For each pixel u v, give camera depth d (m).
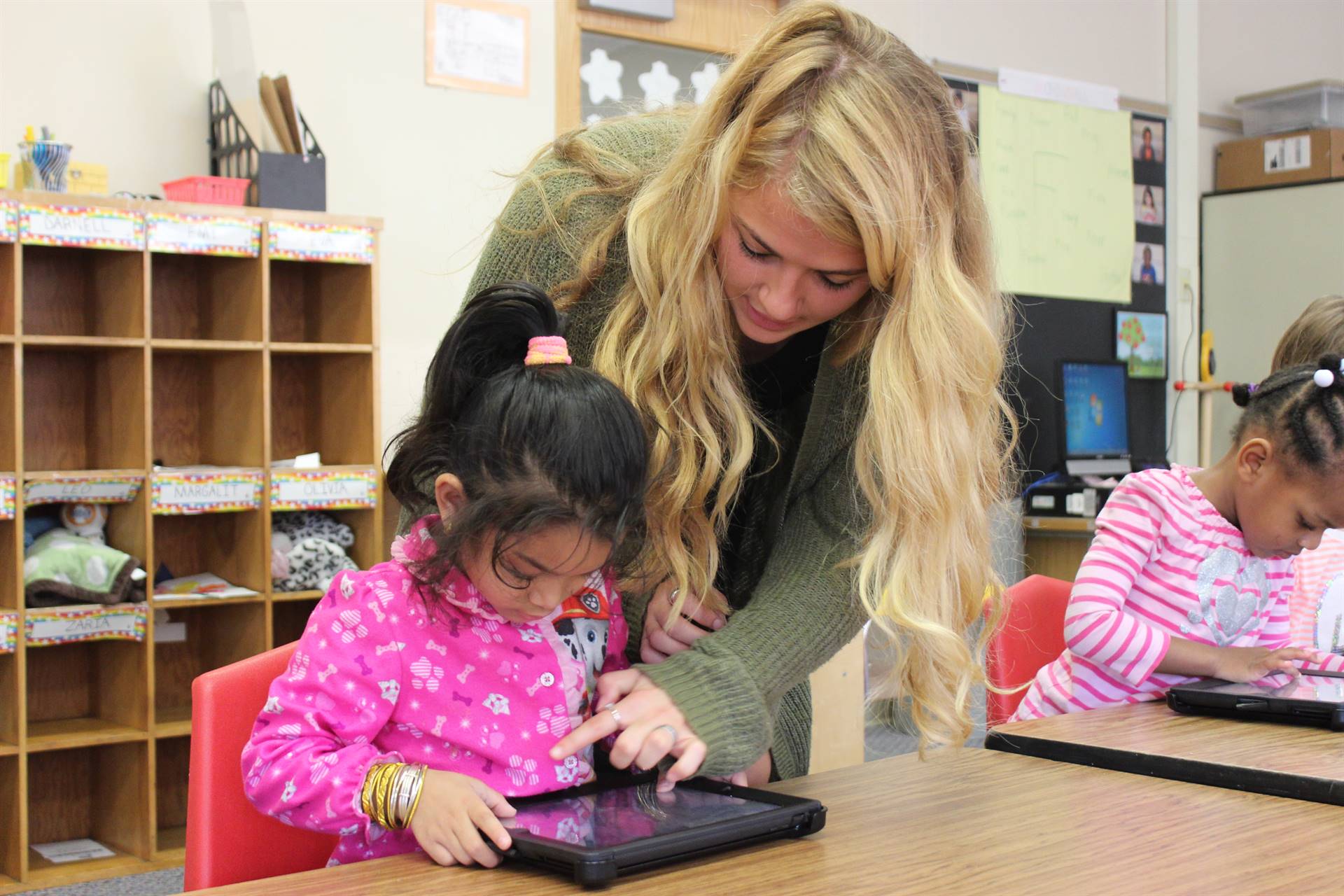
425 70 3.56
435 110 3.58
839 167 0.96
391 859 0.86
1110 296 5.10
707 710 0.98
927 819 0.96
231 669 1.15
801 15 1.04
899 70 1.02
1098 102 5.07
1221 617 1.70
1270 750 1.16
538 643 1.08
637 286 1.10
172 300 3.27
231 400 3.17
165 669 3.28
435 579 0.99
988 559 1.17
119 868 2.87
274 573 3.05
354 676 0.99
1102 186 5.08
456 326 0.99
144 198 2.92
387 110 3.51
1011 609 1.76
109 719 3.08
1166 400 5.31
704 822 0.88
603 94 3.90
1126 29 5.22
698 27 4.05
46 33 3.04
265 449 3.00
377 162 3.50
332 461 3.36
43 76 3.04
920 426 1.04
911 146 0.99
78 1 3.07
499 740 1.05
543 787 1.06
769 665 1.05
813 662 1.10
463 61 3.62
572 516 0.90
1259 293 5.35
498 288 0.98
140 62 3.16
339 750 0.94
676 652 1.12
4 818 2.84
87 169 2.95
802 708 1.35
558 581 0.94
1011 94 4.82
